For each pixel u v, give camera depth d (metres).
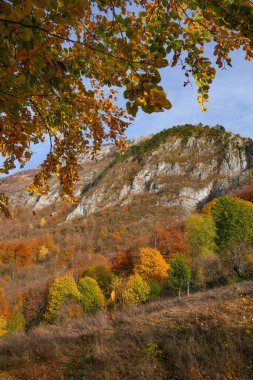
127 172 129.38
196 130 137.12
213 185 104.19
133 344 8.91
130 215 101.81
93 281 31.73
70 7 1.25
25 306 42.91
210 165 113.44
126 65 1.62
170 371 7.21
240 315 9.96
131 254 42.72
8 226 112.88
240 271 26.02
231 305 11.23
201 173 111.38
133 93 1.60
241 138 120.31
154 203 104.88
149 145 141.25
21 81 1.39
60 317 27.34
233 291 13.90
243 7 1.66
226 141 120.12
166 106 1.60
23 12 1.17
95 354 8.46
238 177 100.94
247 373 6.40
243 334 8.25
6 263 75.25
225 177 105.44
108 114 3.61
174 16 2.14
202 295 16.50
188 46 2.21
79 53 2.54
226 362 6.77
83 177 148.25
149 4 2.25
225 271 28.78
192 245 39.44
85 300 29.95
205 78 2.31
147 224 90.88
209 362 6.91
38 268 71.00
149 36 2.09
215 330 8.57
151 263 37.53
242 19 1.72
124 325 11.63
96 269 42.81
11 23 1.25
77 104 3.31
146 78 1.61
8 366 8.57
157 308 15.88
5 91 1.44
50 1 1.23
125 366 7.62
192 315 10.87
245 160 108.56
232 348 7.25
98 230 94.31
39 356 9.22
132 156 139.25
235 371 6.54
